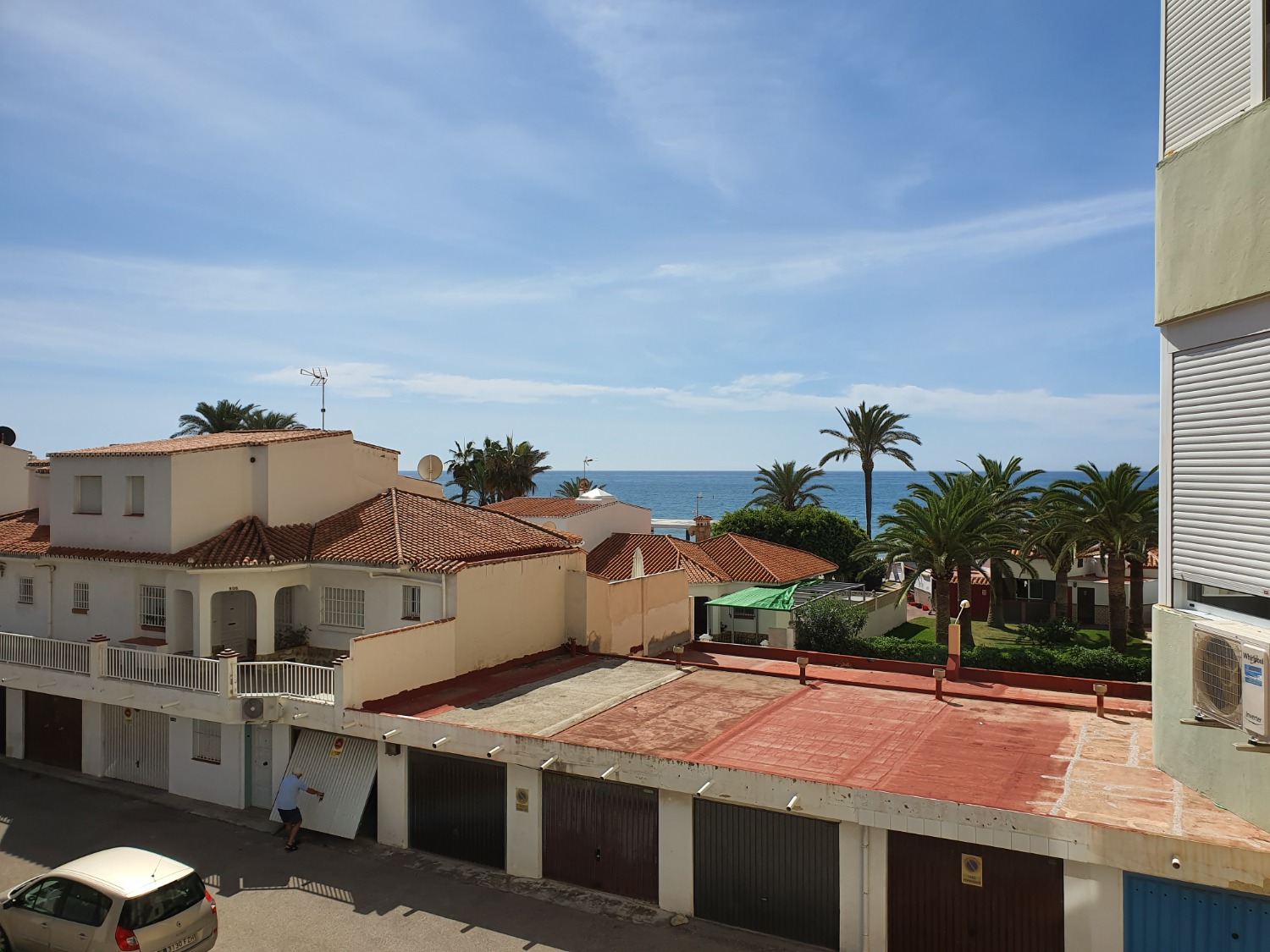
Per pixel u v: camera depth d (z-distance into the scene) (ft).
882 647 104.78
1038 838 38.65
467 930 46.06
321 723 59.93
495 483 236.63
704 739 53.62
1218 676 37.78
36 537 84.48
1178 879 35.99
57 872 42.11
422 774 57.11
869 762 48.75
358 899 49.88
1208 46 41.63
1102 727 56.08
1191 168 40.57
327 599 75.82
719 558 139.64
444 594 68.95
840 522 180.24
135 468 73.31
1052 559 136.36
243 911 48.44
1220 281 38.45
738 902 46.68
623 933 45.85
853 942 43.60
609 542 144.46
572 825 51.83
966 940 41.27
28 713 78.28
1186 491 41.98
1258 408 36.76
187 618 72.64
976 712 60.39
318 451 80.89
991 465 152.05
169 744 68.95
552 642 80.59
